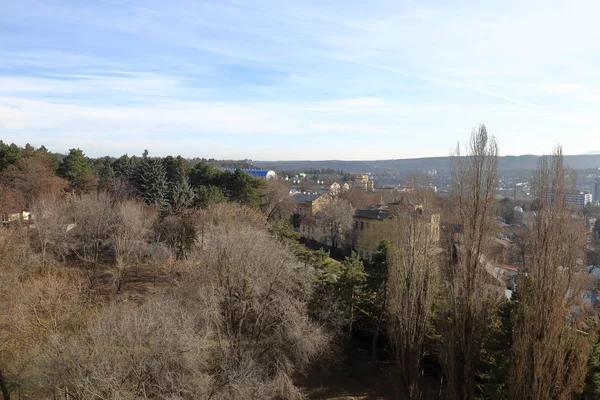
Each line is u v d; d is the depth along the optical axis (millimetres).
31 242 39000
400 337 20188
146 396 15922
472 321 17438
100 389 15719
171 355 16938
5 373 18078
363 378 25984
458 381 17812
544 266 14305
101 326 17625
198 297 23875
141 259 43250
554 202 14719
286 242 30766
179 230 42750
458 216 18812
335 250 61781
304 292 27469
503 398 17734
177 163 69750
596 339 16391
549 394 14125
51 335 17094
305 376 25781
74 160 64438
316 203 81625
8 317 18906
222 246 25203
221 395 17844
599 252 38125
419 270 19875
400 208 22172
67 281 31922
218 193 51156
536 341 14117
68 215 42938
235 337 23281
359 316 28531
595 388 15492
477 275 17594
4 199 43469
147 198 61906
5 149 58062
